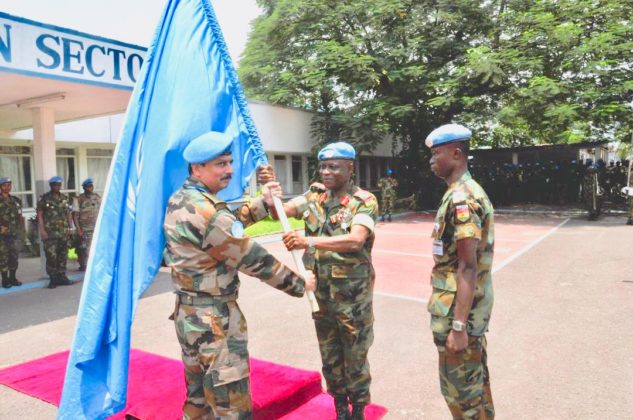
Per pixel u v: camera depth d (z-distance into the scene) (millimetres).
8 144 11250
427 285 7176
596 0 15477
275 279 2350
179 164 2816
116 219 2695
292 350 4539
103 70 6863
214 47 3025
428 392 3650
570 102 15016
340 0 18203
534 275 7613
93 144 12305
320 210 3068
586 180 15445
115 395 2529
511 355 4316
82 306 2590
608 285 6824
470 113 17516
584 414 3238
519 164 23172
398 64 18234
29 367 4234
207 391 2285
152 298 6766
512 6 17766
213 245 2230
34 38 6012
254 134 2990
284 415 3266
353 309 2885
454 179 2455
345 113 18734
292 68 18781
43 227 7516
